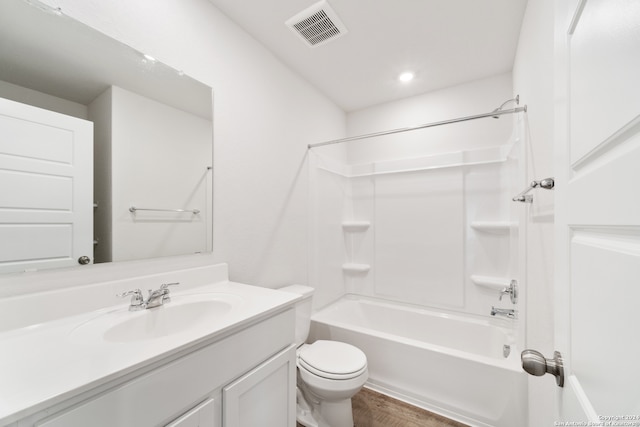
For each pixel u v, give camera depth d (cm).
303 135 217
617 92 35
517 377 139
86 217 98
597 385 40
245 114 163
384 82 227
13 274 83
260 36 170
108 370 60
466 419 152
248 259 163
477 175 222
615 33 36
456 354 156
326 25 160
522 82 160
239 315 93
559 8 60
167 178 123
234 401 87
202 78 138
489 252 216
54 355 67
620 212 35
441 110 239
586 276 46
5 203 81
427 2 144
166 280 119
